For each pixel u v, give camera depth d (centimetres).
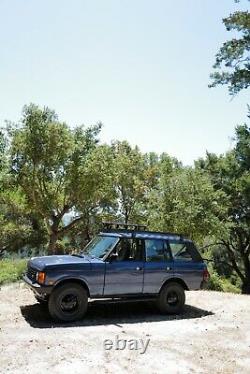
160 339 747
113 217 3011
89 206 2728
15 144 2347
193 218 2052
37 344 675
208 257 3706
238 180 3181
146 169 3612
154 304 1073
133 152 3503
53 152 2353
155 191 2262
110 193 2812
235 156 3362
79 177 2378
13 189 2452
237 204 3300
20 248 4075
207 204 2130
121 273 898
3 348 647
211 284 2111
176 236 1019
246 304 1122
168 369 595
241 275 3678
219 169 3422
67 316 831
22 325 791
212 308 1054
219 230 2148
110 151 2630
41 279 817
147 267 934
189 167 2295
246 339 771
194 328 839
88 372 566
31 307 943
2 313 880
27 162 2389
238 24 2270
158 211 2205
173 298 972
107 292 881
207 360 644
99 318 884
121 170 3164
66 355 629
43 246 4103
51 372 558
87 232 3175
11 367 570
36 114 2336
